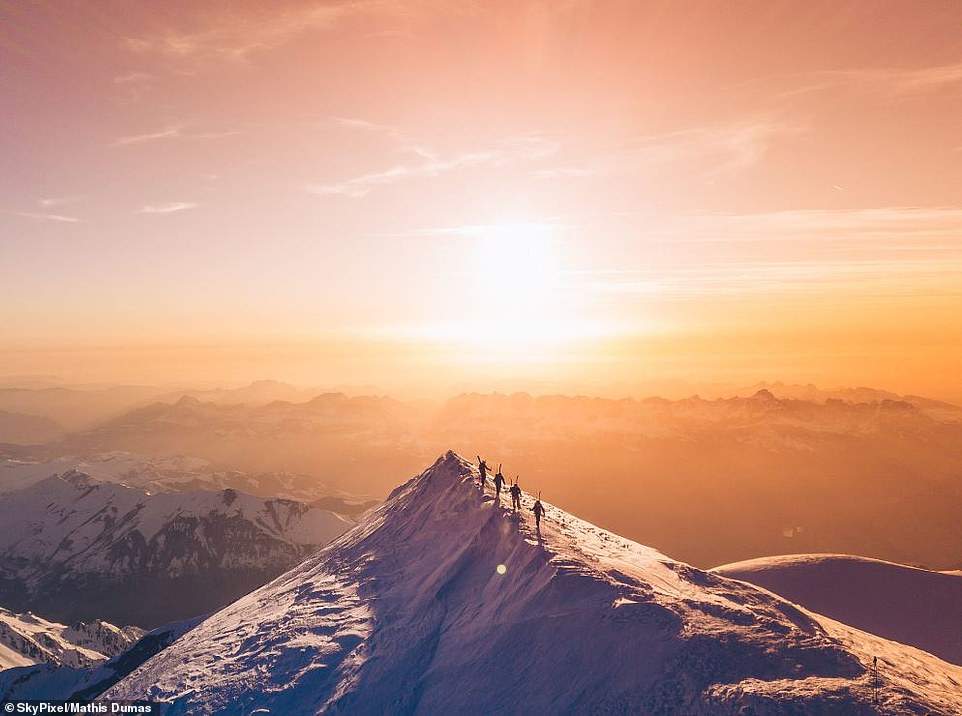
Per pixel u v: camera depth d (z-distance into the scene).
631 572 53.72
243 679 46.06
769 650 40.78
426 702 41.56
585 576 49.66
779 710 35.00
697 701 36.78
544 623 45.50
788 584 107.06
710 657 39.97
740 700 36.19
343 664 46.12
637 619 44.00
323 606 55.88
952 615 95.00
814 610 99.12
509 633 45.50
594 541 63.34
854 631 58.69
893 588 103.38
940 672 49.56
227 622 60.75
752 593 55.84
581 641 43.16
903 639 90.50
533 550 54.31
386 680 43.69
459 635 47.50
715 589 55.81
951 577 106.44
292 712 41.91
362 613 53.25
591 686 39.56
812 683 37.41
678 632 42.56
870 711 35.00
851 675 38.50
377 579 59.44
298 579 67.69
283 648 49.38
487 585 53.12
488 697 40.62
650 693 37.97
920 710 35.50
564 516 73.12
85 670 111.69
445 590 53.88
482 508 65.75
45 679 109.31
